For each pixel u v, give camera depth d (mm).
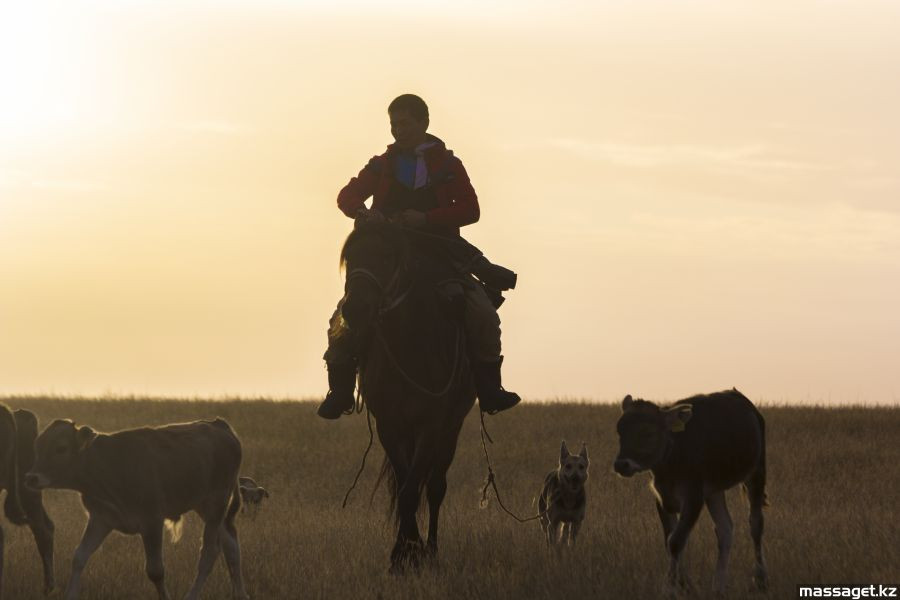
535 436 41094
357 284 13109
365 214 13922
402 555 13914
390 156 14758
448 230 14742
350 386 14352
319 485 33094
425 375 13992
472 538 16453
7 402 46188
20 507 13875
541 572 13742
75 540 18625
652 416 12344
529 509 24219
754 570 13414
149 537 12367
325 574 14352
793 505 24781
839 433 40875
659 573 13609
